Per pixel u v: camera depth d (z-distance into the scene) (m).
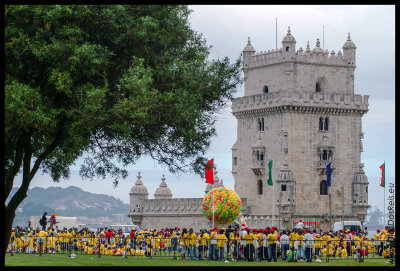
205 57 105.88
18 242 138.38
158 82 100.06
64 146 103.69
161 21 100.88
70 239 133.00
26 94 88.25
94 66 92.25
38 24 93.00
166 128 101.88
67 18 92.50
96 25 95.81
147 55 99.56
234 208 183.38
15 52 90.25
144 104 94.06
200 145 103.19
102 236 138.88
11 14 91.50
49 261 106.88
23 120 87.88
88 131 95.50
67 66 92.12
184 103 98.06
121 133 97.88
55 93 93.94
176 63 99.94
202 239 123.56
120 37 96.00
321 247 139.25
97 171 107.19
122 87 95.62
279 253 133.75
